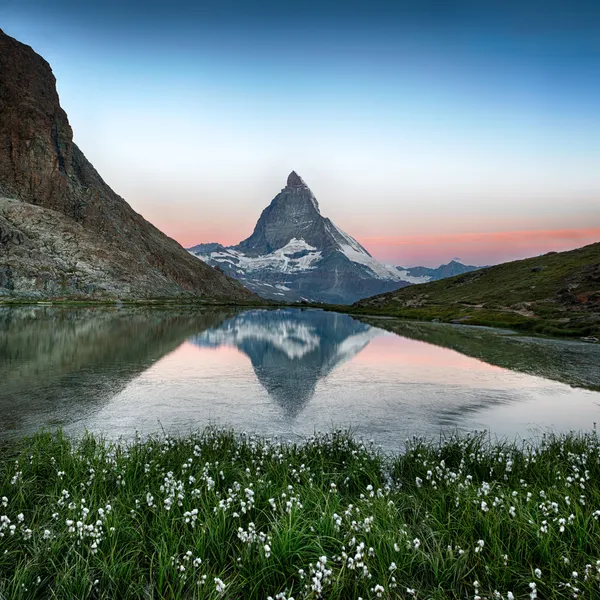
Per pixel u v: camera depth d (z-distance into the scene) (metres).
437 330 64.50
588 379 27.11
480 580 6.85
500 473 11.06
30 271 151.88
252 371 28.69
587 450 12.58
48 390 21.61
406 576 6.85
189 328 60.31
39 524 7.95
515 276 123.94
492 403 21.06
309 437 15.49
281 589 6.59
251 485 9.16
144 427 16.30
